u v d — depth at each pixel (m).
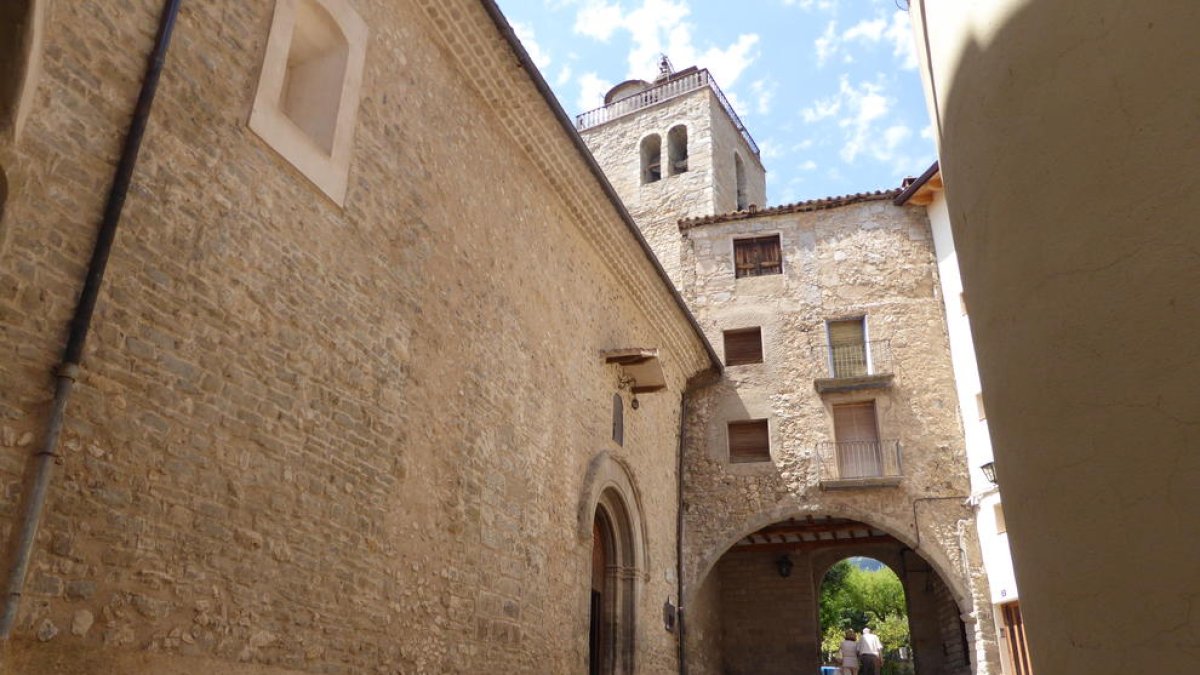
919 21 5.54
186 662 5.08
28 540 4.24
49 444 4.41
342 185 7.09
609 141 29.11
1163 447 2.89
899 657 34.59
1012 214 3.84
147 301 5.14
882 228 19.08
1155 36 3.09
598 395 13.04
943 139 4.94
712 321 19.39
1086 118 3.38
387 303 7.59
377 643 6.88
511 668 9.14
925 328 17.95
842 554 23.12
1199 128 2.87
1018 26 3.88
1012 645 14.90
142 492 4.95
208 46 5.85
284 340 6.23
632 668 13.41
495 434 9.42
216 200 5.75
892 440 17.28
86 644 4.52
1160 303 2.96
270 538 5.85
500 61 9.63
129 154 5.10
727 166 28.16
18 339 4.41
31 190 4.55
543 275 11.28
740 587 22.27
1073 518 3.34
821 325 18.64
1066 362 3.40
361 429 7.00
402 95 8.22
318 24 7.23
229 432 5.62
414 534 7.61
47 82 4.71
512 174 10.56
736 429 18.56
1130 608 2.99
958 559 16.23
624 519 14.08
